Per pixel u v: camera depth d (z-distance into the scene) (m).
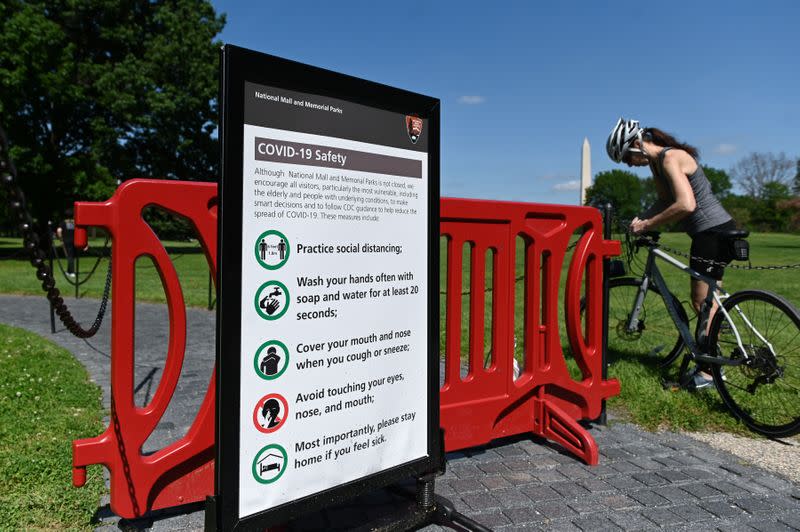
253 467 2.02
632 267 5.07
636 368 5.11
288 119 2.06
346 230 2.26
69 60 25.30
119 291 2.35
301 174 2.10
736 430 3.88
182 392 4.67
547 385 3.73
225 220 1.90
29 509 2.61
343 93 2.22
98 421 3.86
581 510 2.81
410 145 2.48
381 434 2.42
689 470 3.28
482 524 2.62
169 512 2.71
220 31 30.95
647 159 4.67
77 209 2.24
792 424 3.61
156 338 6.88
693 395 4.43
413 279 2.53
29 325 7.85
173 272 2.46
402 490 2.84
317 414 2.20
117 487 2.40
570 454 3.51
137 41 29.34
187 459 2.56
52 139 26.52
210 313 8.88
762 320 4.12
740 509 2.84
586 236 3.85
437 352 2.63
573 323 3.80
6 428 3.59
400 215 2.46
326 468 2.23
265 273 2.02
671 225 4.75
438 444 2.63
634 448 3.60
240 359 1.97
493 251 3.45
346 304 2.27
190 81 28.62
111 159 27.92
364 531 2.37
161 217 16.52
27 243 2.11
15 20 23.03
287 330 2.10
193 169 30.66
